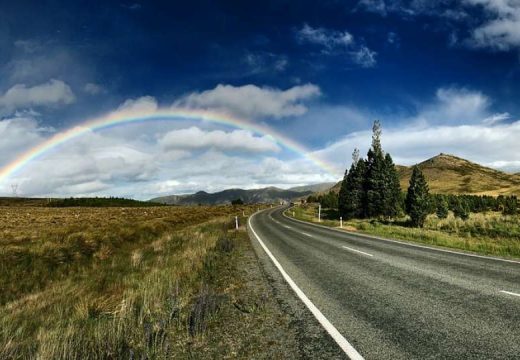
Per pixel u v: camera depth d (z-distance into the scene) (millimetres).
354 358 4223
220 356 4484
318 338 4934
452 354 4227
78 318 6191
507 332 4879
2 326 6020
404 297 6906
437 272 9398
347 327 5324
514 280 8289
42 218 47656
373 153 49719
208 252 13859
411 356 4211
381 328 5211
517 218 31875
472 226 28031
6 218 47844
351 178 52781
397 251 13898
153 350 4527
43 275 11930
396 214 46500
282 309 6438
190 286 8414
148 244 20000
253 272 10320
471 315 5656
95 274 11641
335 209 77625
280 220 41219
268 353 4512
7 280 11000
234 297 7441
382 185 47156
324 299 7012
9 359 4605
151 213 57594
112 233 19516
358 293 7363
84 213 62906
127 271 11633
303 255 13461
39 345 4844
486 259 11719
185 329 5469
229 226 31734
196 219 42969
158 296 7121
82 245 15828
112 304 7219
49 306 7688
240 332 5316
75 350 4547
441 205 38219
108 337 4855
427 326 5219
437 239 18703
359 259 11977
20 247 13625
